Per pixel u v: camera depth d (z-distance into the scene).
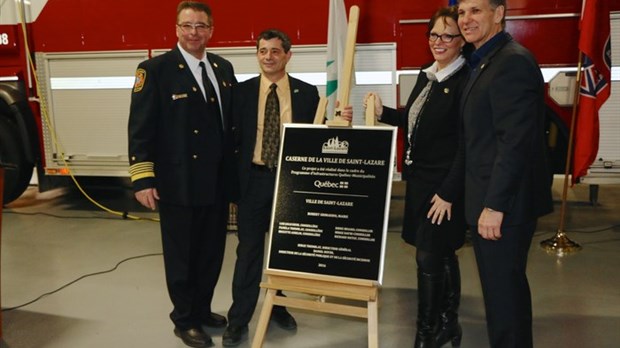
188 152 2.88
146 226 5.62
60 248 4.95
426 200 2.78
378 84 4.95
